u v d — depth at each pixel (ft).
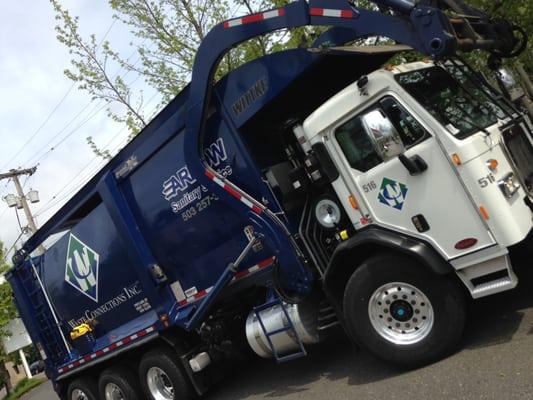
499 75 21.34
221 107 21.11
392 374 18.80
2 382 88.74
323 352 24.68
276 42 33.12
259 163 20.72
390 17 17.31
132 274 26.84
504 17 27.25
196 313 23.20
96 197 27.22
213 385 26.55
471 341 18.38
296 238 20.52
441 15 16.43
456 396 15.46
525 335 17.33
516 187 17.21
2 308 78.54
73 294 30.71
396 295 18.35
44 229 31.60
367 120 17.89
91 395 31.22
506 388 14.82
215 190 21.65
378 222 18.29
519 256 19.33
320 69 19.86
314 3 18.52
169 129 22.91
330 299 19.67
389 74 17.53
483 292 16.93
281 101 20.45
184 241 24.06
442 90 18.44
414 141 17.35
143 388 27.53
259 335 21.88
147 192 24.68
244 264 22.43
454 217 16.96
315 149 18.99
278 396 21.58
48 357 33.63
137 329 27.07
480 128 17.38
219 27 20.27
